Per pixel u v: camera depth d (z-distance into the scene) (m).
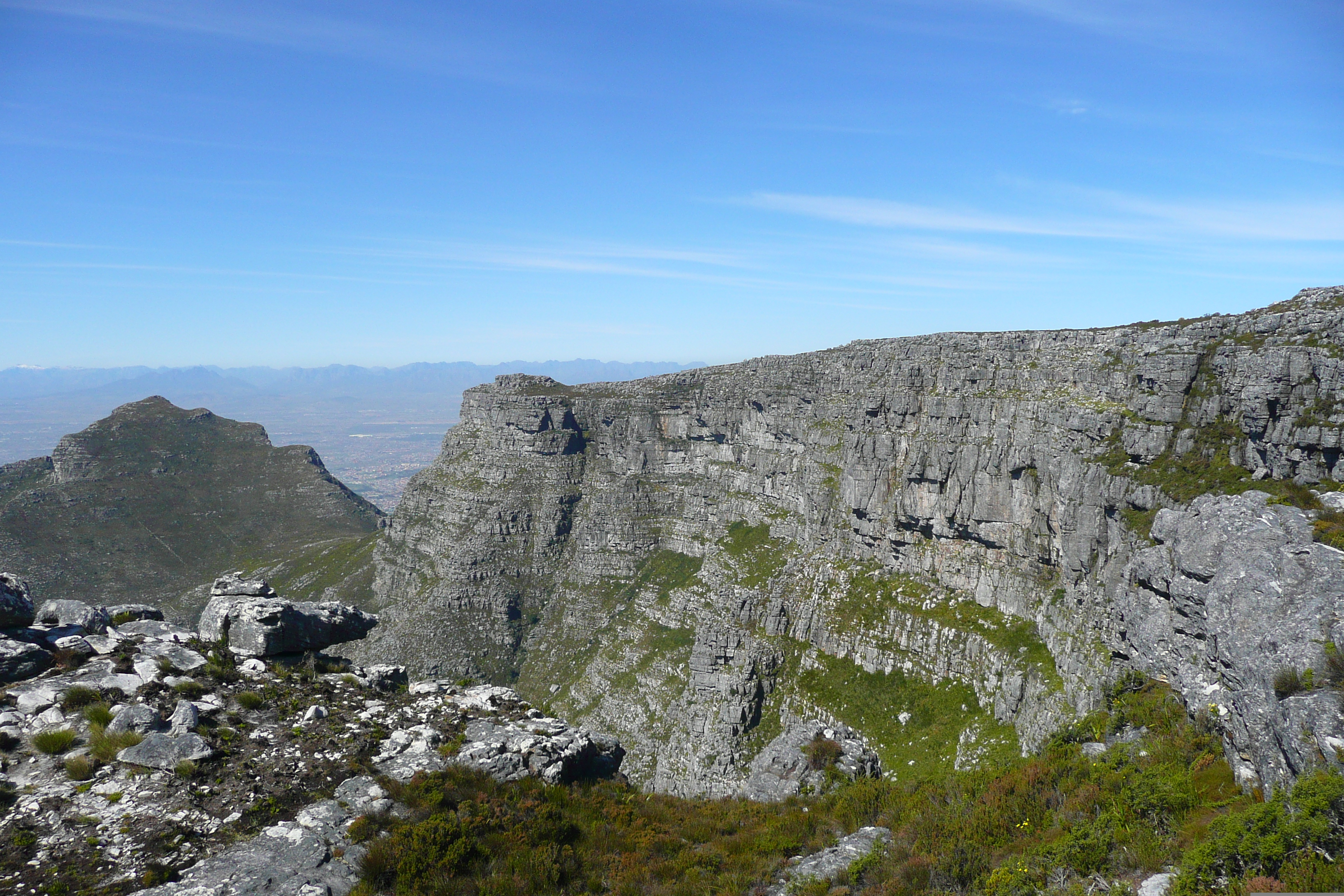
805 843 33.12
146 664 33.03
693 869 29.33
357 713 34.03
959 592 104.00
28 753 26.50
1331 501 46.16
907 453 115.25
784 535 159.50
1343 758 22.77
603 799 33.62
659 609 174.50
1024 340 104.50
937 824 31.67
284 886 22.78
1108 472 74.25
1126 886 22.64
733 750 106.69
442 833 26.16
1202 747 31.61
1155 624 46.25
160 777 26.30
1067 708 67.69
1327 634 28.81
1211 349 70.81
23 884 21.28
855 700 102.31
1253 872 20.55
